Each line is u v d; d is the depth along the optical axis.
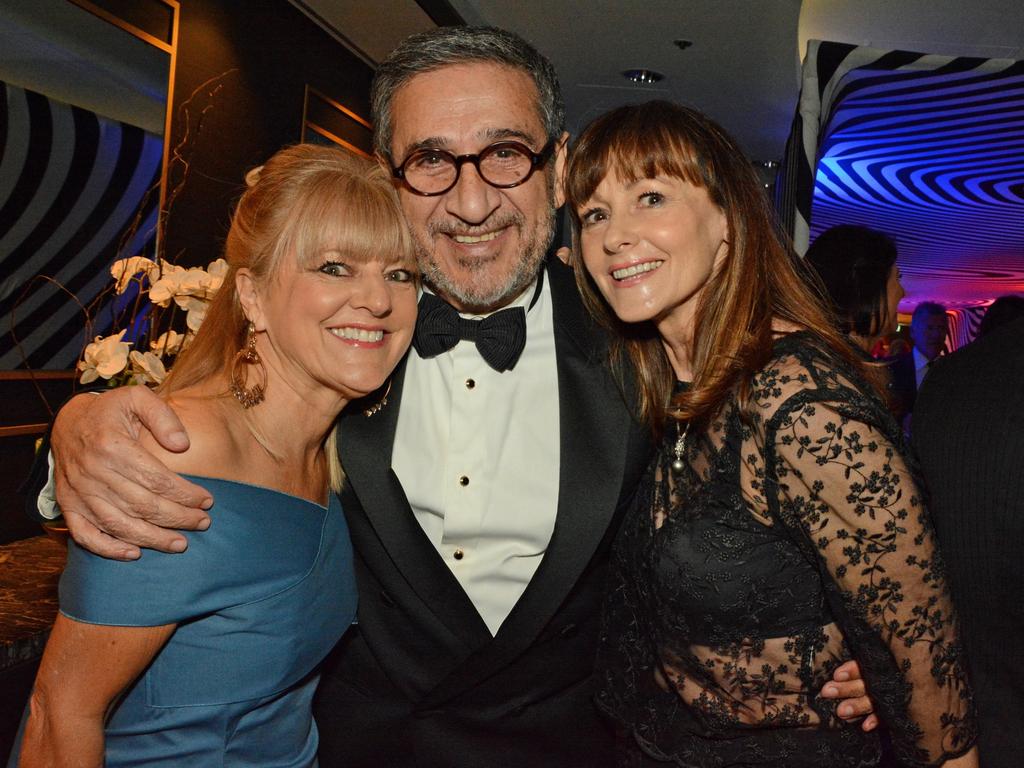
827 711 1.55
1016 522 1.33
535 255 1.81
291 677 1.52
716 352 1.54
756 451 1.49
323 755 1.88
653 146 1.55
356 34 4.96
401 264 1.52
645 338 1.76
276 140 4.38
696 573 1.53
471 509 1.83
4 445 2.78
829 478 1.39
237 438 1.46
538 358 1.89
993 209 7.42
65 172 2.81
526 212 1.77
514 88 1.73
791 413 1.41
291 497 1.51
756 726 1.58
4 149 2.55
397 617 1.83
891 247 3.41
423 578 1.75
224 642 1.44
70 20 2.83
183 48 3.55
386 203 1.50
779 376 1.45
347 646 1.88
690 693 1.62
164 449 1.37
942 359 1.53
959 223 8.16
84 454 1.32
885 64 4.46
